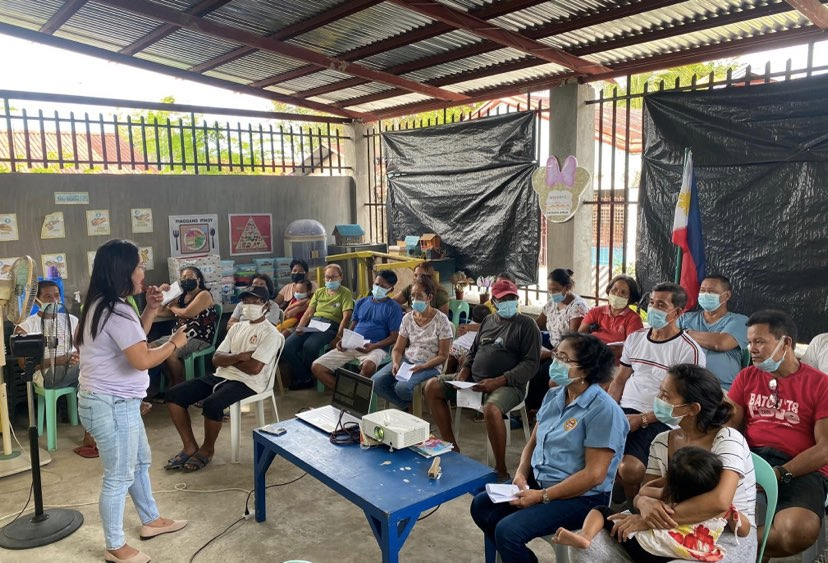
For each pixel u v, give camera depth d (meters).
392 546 2.59
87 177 6.57
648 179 5.21
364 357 5.54
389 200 8.09
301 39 5.97
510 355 4.30
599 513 2.52
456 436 4.60
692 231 4.62
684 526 2.25
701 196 4.86
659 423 3.47
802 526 2.62
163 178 7.09
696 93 4.84
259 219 7.90
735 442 2.32
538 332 4.28
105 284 2.97
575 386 2.79
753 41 4.62
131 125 7.01
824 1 3.96
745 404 3.20
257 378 4.47
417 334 4.98
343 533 3.50
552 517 2.59
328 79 7.19
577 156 5.79
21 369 5.54
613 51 5.16
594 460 2.62
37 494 3.56
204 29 5.32
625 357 3.91
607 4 4.44
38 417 5.07
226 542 3.41
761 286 4.59
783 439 3.02
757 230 4.59
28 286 3.93
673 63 5.12
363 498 2.68
